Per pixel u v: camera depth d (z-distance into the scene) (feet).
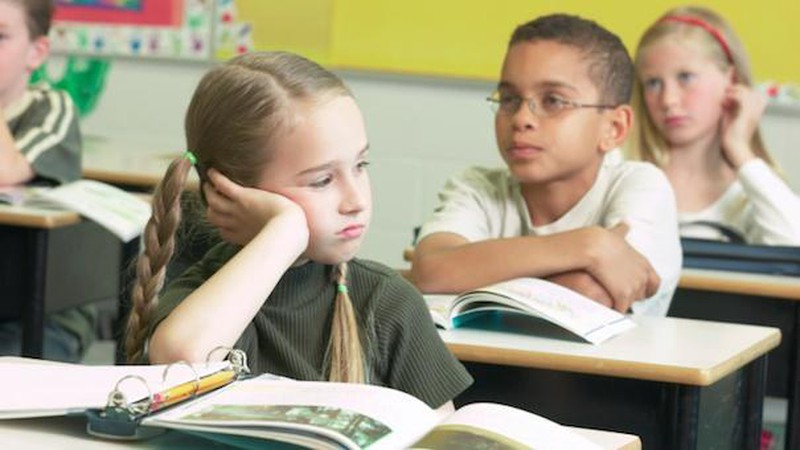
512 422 4.55
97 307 16.53
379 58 17.33
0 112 12.57
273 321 6.17
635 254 9.00
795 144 15.92
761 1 15.88
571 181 9.76
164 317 5.92
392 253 17.47
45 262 11.42
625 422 7.41
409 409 4.58
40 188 12.44
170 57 18.25
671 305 11.05
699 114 13.92
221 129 6.16
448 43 17.03
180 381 4.88
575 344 7.67
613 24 16.37
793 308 10.71
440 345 6.47
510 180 10.10
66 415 4.72
